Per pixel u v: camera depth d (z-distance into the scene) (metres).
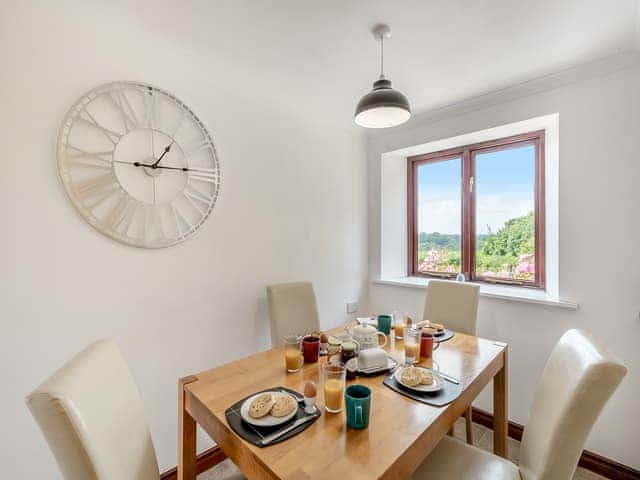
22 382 1.34
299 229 2.48
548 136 2.29
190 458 1.26
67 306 1.45
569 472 0.93
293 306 2.18
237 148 2.07
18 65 1.32
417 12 1.45
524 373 2.13
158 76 1.71
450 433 1.88
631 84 1.75
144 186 1.67
